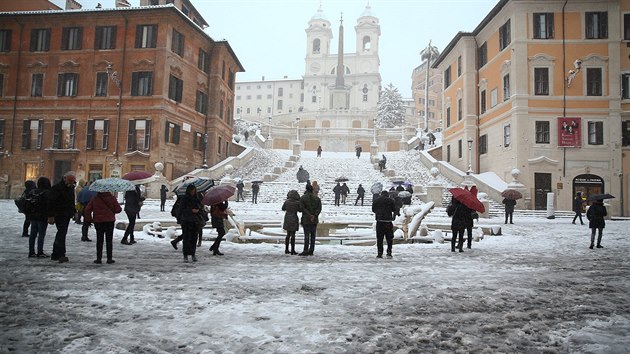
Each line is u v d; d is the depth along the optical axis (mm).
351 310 6094
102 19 39125
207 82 45844
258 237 14891
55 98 39406
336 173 43438
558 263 10992
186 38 41469
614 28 34188
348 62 126875
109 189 9609
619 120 33688
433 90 119938
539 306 6629
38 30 40281
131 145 37594
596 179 33688
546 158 33625
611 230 20750
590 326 5664
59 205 9625
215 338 4840
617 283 8461
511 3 35125
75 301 6293
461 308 6383
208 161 45156
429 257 11719
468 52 42625
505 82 36656
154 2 44969
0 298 6398
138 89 38094
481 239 16641
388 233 11406
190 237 10180
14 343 4613
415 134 65938
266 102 133125
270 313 5836
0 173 39625
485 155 40281
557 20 34844
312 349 4559
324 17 132000
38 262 9492
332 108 105188
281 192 35562
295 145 52156
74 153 38562
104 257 10516
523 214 30453
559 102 34250
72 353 4371
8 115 40031
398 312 6066
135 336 4883
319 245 14195
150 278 8031
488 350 4711
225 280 7988
